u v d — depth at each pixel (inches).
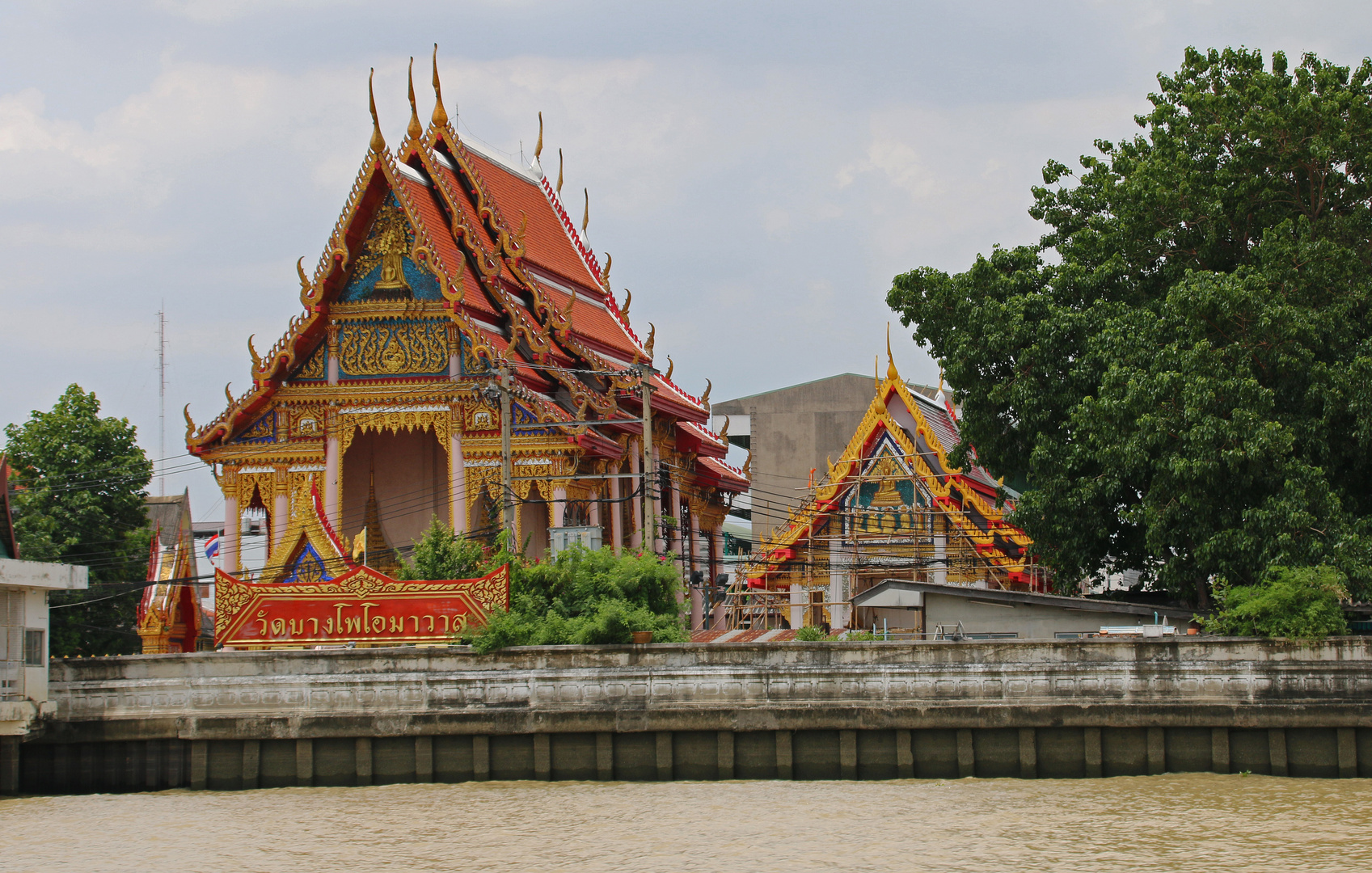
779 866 1056.8
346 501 2220.7
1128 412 1643.7
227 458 2071.9
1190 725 1428.4
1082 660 1440.7
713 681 1466.5
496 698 1485.0
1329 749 1408.7
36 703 1487.5
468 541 1819.6
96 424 2459.4
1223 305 1630.2
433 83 2327.8
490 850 1130.7
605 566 1631.4
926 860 1066.1
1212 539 1581.0
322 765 1493.6
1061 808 1256.2
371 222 2074.3
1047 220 2087.8
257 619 1583.4
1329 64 1870.1
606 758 1467.8
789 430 3676.2
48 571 1497.3
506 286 2225.6
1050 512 1765.5
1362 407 1601.9
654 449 2330.2
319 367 2073.1
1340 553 1514.5
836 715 1450.5
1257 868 1030.4
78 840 1211.9
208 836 1218.6
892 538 2271.2
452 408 2014.0
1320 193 1825.8
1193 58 1973.4
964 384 1883.6
